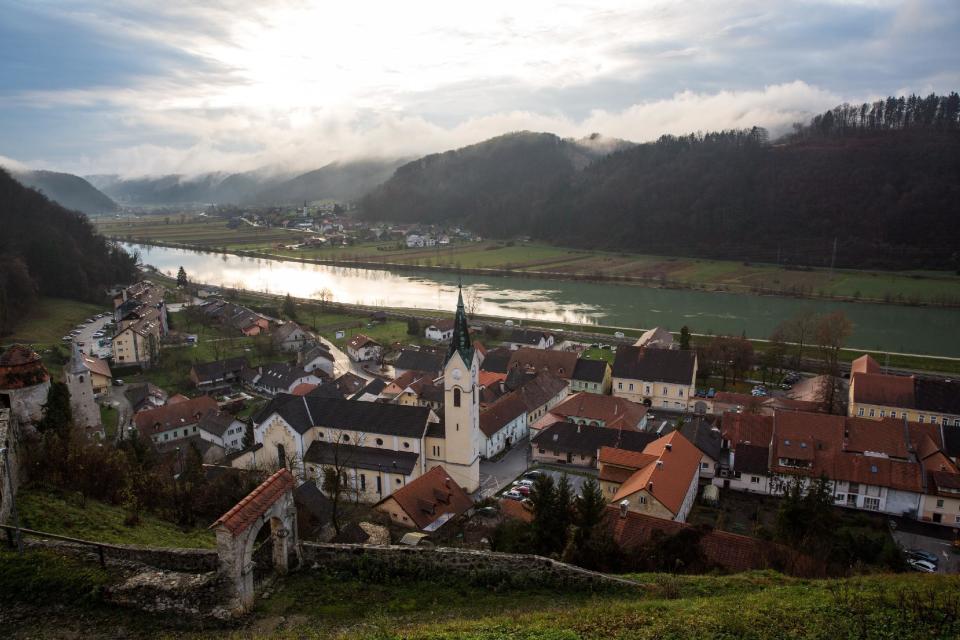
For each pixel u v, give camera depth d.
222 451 112.94
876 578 39.94
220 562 31.69
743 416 100.56
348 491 91.75
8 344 170.00
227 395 152.62
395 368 159.38
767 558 50.47
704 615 32.38
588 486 56.94
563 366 145.00
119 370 165.00
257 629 31.33
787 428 93.69
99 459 60.41
